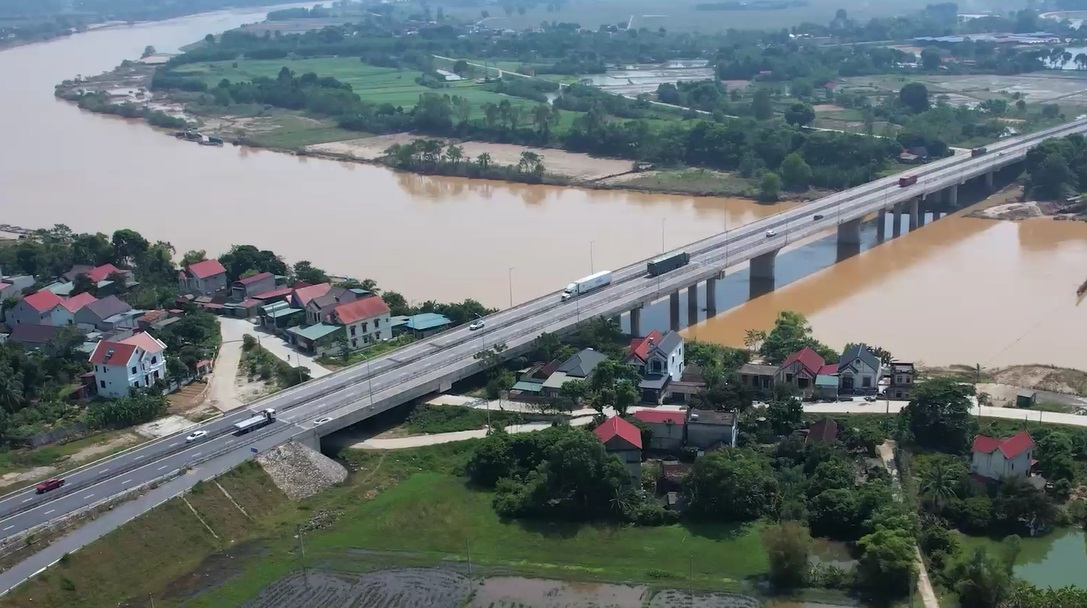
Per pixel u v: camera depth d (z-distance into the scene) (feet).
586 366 579.89
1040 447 474.08
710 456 456.86
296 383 599.16
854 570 404.57
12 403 563.07
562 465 453.99
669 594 399.03
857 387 554.87
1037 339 652.07
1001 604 376.89
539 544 436.76
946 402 493.36
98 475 477.77
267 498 471.62
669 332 598.75
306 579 414.62
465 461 505.66
